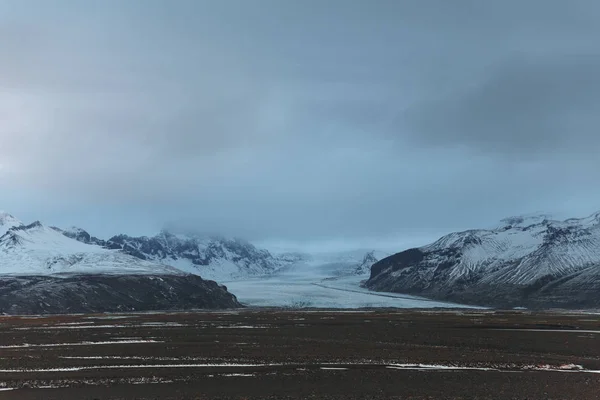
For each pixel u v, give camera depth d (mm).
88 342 76938
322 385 48625
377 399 44156
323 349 70000
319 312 173750
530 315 153250
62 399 44062
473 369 55656
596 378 51562
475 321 119875
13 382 49375
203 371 54344
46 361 60031
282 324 109312
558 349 72250
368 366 57094
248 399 44125
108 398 44281
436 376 52250
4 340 79688
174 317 140125
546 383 49406
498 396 45000
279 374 52969
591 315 156250
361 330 95500
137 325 107750
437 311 194000
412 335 87625
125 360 60875
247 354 65125
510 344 76750
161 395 45281
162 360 60688
